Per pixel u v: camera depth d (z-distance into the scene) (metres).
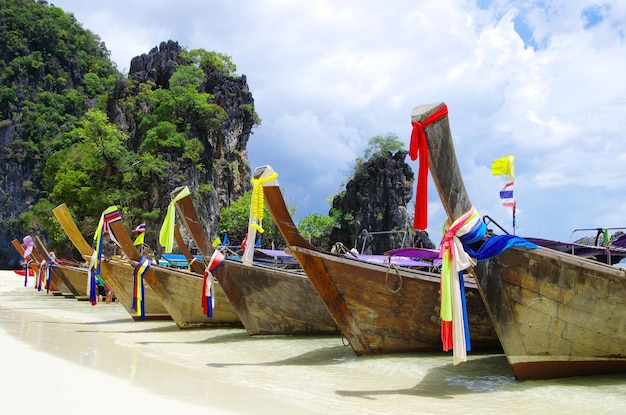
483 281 8.27
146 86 67.56
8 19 107.88
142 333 15.14
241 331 15.55
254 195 10.98
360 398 7.62
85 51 115.56
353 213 68.38
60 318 19.12
